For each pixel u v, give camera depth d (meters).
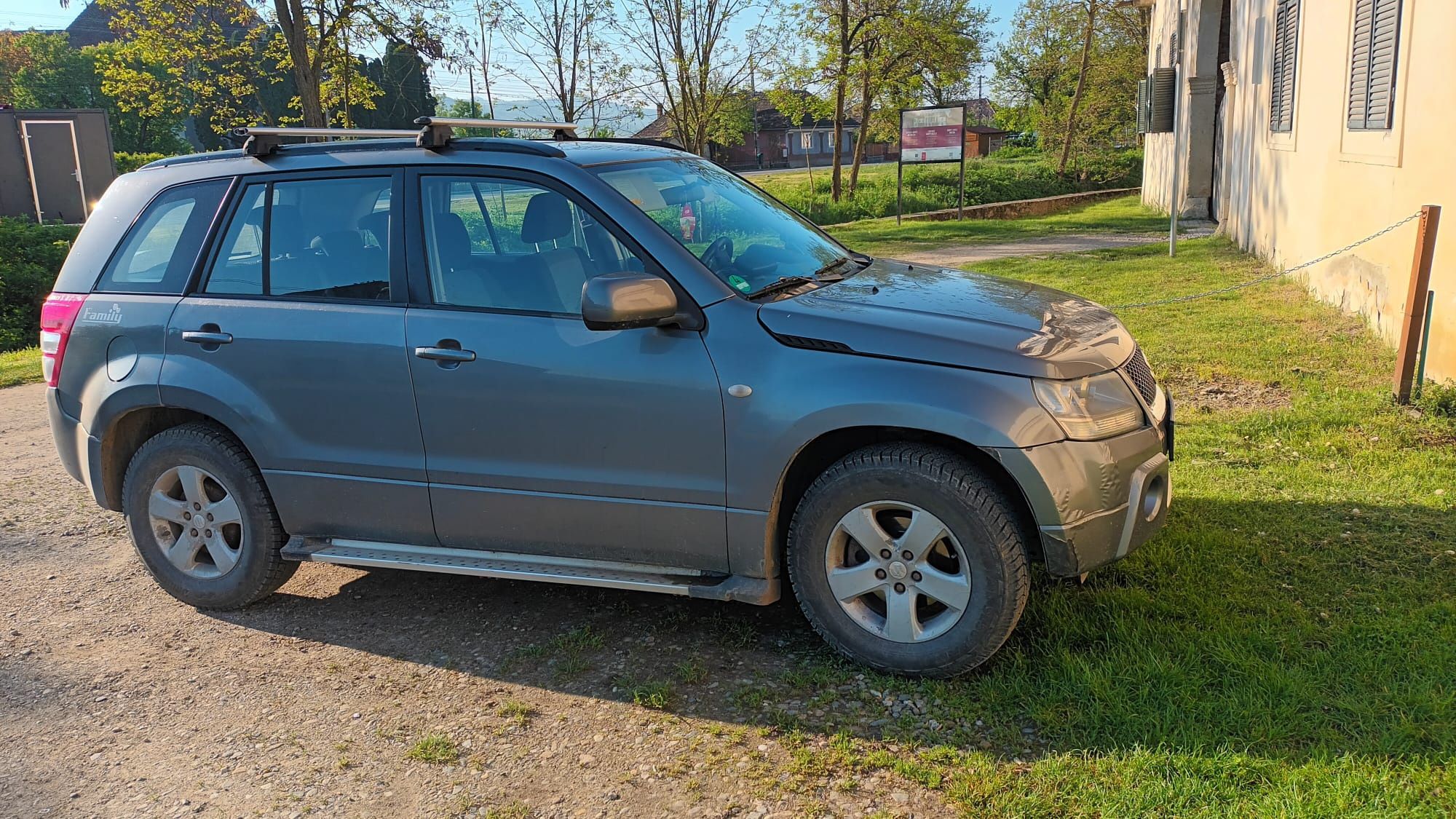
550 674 3.73
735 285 3.65
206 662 3.99
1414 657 3.34
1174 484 5.10
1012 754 3.03
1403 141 7.59
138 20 21.27
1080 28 39.66
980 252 17.39
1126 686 3.26
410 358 3.83
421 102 32.50
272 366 4.04
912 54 27.70
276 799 3.06
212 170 4.35
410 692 3.67
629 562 3.79
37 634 4.30
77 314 4.44
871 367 3.34
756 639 3.89
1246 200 14.27
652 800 2.96
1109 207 28.52
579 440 3.66
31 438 7.91
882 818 2.79
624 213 3.71
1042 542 3.30
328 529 4.16
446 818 2.93
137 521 4.46
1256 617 3.68
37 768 3.30
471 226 3.89
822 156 75.81
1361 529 4.45
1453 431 5.67
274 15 19.27
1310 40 10.56
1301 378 7.07
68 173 30.05
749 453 3.46
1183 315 9.71
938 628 3.44
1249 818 2.64
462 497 3.88
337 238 4.06
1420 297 6.05
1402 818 2.58
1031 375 3.27
